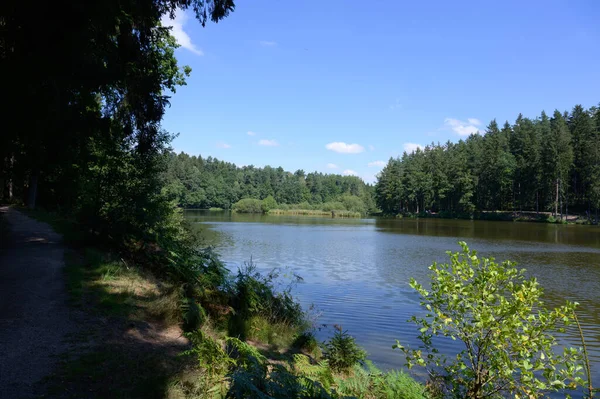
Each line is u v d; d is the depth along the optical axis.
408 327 10.27
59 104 7.41
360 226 58.81
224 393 3.71
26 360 4.11
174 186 17.23
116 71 8.20
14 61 6.56
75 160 9.79
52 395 3.45
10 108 6.82
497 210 88.81
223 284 9.01
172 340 5.29
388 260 23.12
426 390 5.65
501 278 4.53
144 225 10.24
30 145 8.86
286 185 156.25
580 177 74.56
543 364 4.32
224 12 9.14
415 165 112.06
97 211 10.24
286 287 15.05
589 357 8.51
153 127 10.59
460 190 89.50
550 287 16.20
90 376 3.88
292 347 7.30
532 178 77.50
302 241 33.66
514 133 97.50
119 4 7.67
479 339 4.54
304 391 3.82
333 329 9.91
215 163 172.00
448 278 4.71
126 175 10.21
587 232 46.28
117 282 7.36
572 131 80.56
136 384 3.81
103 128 9.04
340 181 184.25
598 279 17.91
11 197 31.17
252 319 7.74
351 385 5.30
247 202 114.88
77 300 6.20
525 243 33.38
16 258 8.92
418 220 81.81
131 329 5.36
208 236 36.62
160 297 6.63
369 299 13.39
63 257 9.05
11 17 6.43
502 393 5.12
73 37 6.66
